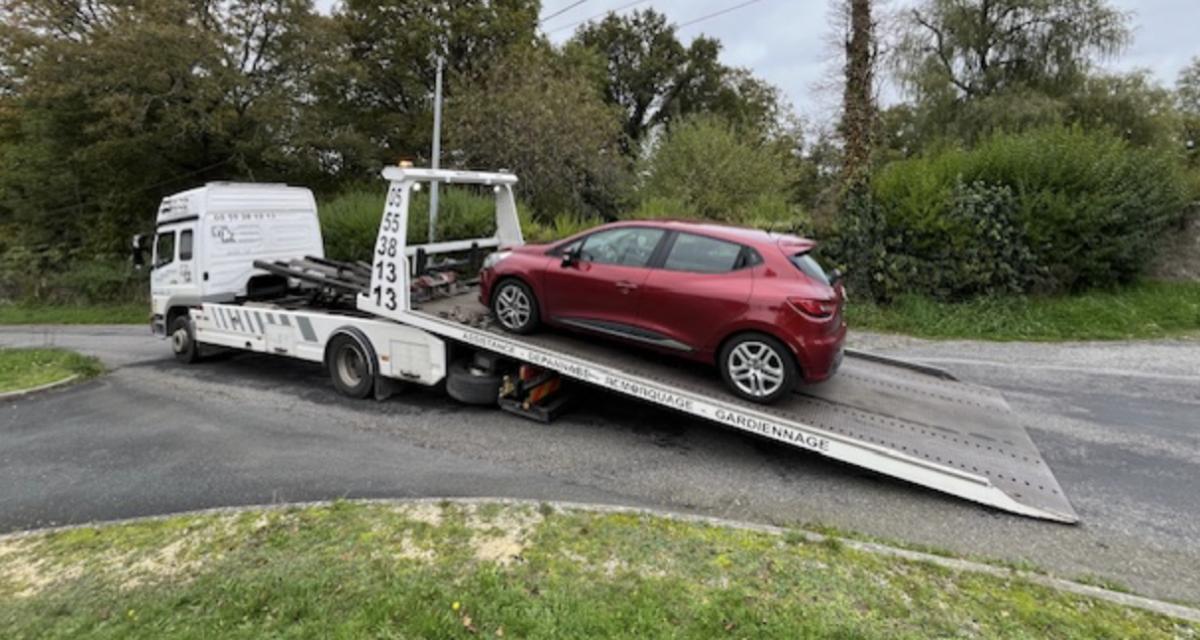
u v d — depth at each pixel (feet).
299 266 28.45
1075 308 37.50
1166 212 41.50
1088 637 10.27
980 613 10.85
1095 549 13.76
